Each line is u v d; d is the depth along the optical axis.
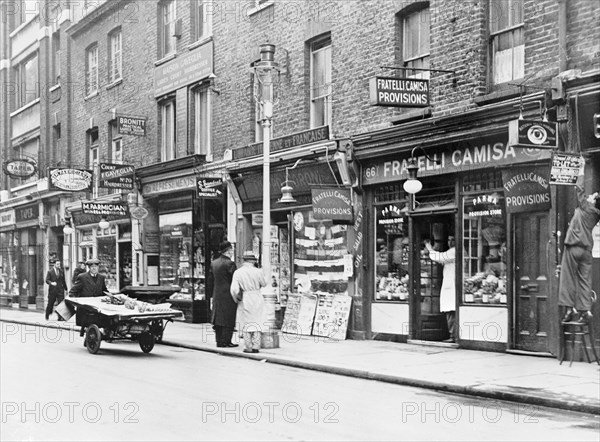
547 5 12.66
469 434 7.50
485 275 14.03
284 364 13.16
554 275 12.53
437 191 15.05
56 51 33.06
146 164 25.36
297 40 18.56
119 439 7.14
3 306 36.22
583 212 11.74
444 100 14.50
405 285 15.77
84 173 26.34
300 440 7.12
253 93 20.39
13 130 37.03
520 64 13.36
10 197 36.94
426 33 15.32
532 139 11.67
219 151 21.78
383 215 16.28
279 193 19.17
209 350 15.38
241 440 7.10
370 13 16.31
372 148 15.87
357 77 16.62
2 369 12.26
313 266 18.14
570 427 7.91
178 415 8.32
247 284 14.54
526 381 10.43
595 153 11.88
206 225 22.27
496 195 13.82
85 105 29.72
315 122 18.31
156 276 25.42
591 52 11.98
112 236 27.78
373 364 12.37
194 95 23.27
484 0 13.91
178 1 23.94
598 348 11.95
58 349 15.62
